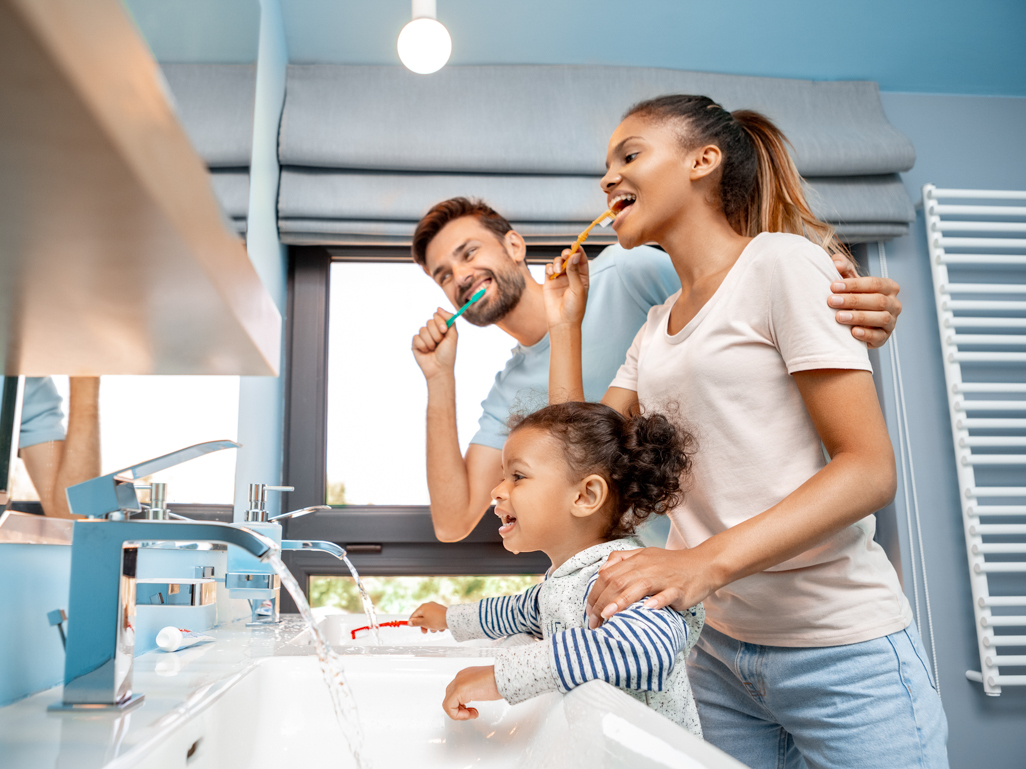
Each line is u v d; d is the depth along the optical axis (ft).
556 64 6.27
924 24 6.32
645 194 3.34
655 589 2.25
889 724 2.62
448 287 5.57
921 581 5.82
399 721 2.31
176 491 3.35
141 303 1.24
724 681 3.26
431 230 5.50
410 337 6.48
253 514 3.57
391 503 6.23
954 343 6.02
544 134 5.92
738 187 3.45
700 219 3.34
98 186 0.80
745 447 2.90
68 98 0.63
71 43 0.59
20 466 2.12
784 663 2.85
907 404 6.09
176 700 1.94
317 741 2.32
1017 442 5.87
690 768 1.15
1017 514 5.73
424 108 5.91
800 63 6.44
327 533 5.85
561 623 2.53
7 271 1.08
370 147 5.75
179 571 3.36
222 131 3.87
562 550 2.90
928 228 6.23
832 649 2.73
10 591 1.99
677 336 3.16
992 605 5.65
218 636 3.41
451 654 2.63
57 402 2.35
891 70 6.54
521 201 5.84
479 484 5.45
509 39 6.15
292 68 5.97
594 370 5.58
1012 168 6.68
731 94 6.27
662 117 3.41
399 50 4.66
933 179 6.57
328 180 5.77
